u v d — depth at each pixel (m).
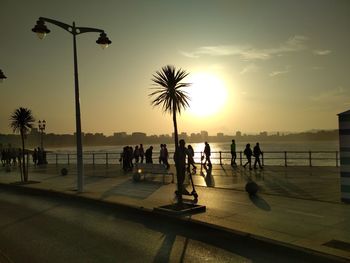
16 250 8.22
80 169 16.34
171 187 17.41
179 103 11.23
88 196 14.91
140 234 9.39
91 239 9.03
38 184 20.30
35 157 41.94
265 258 7.28
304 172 22.25
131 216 11.70
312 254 7.08
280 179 18.88
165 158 26.17
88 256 7.70
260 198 13.27
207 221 9.80
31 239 9.15
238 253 7.63
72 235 9.47
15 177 25.66
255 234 8.40
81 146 16.50
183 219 10.20
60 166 37.12
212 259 7.30
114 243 8.62
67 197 15.83
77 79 16.86
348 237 8.12
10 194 18.22
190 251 7.87
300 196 13.52
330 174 20.89
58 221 11.27
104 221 11.08
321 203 12.10
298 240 7.87
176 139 11.19
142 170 20.91
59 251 8.09
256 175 21.14
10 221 11.43
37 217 11.98
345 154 7.21
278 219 9.92
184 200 13.05
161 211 11.10
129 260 7.39
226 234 8.93
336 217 10.07
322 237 8.15
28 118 21.97
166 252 7.86
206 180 19.11
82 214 12.28
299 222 9.55
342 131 7.22
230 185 17.03
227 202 12.59
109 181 20.70
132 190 16.58
